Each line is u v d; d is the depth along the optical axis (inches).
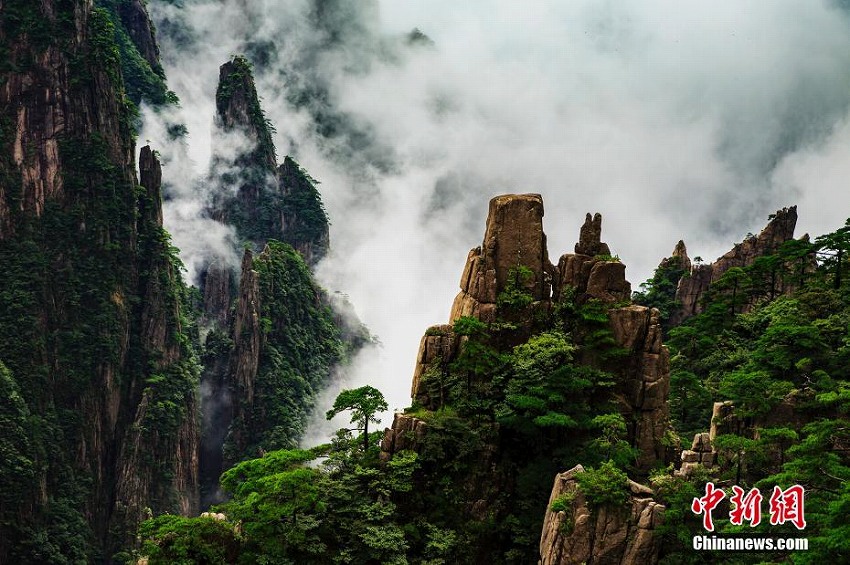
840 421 2124.8
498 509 2603.3
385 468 2625.5
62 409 7490.2
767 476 2316.7
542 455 2667.3
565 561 2210.9
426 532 2551.7
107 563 7145.7
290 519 2463.1
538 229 2938.0
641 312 2790.4
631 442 2691.9
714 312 3762.3
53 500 7022.6
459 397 2768.2
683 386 3203.7
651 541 2185.0
